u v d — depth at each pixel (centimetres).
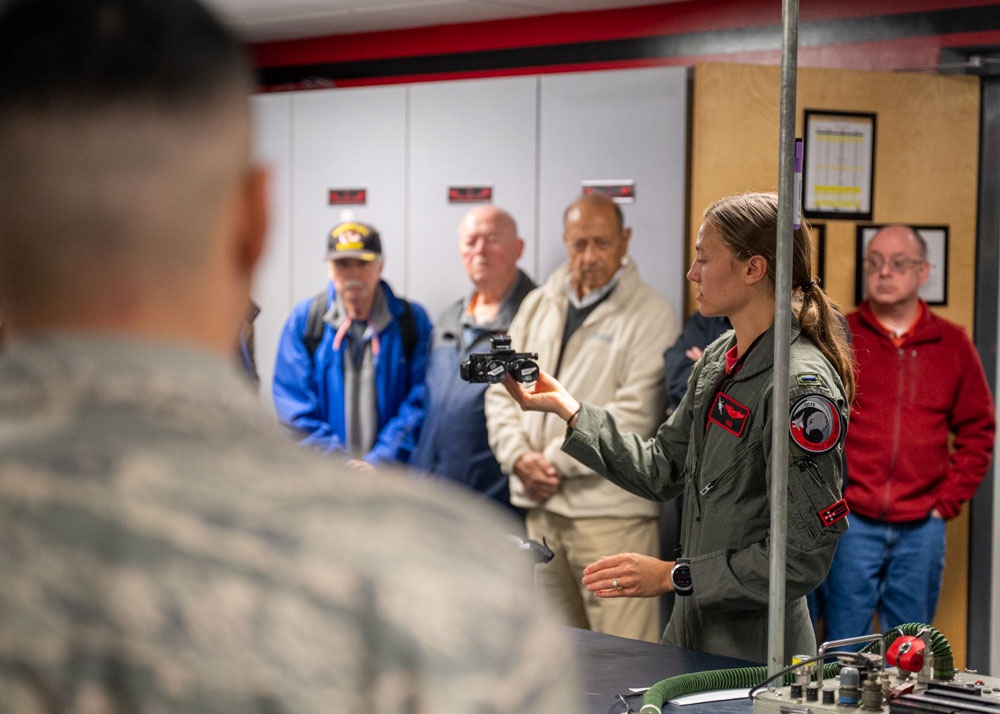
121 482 49
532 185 502
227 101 53
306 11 588
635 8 557
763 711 157
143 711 47
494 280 489
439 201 526
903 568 430
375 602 47
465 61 609
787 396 166
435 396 483
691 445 222
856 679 154
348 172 549
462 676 47
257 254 57
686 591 206
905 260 429
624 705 174
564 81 492
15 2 52
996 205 480
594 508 434
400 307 510
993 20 474
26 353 52
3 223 52
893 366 430
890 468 427
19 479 50
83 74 50
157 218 52
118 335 52
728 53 532
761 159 456
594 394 441
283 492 50
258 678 47
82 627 48
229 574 48
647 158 476
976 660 481
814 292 211
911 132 464
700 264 216
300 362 510
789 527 196
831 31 509
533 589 51
